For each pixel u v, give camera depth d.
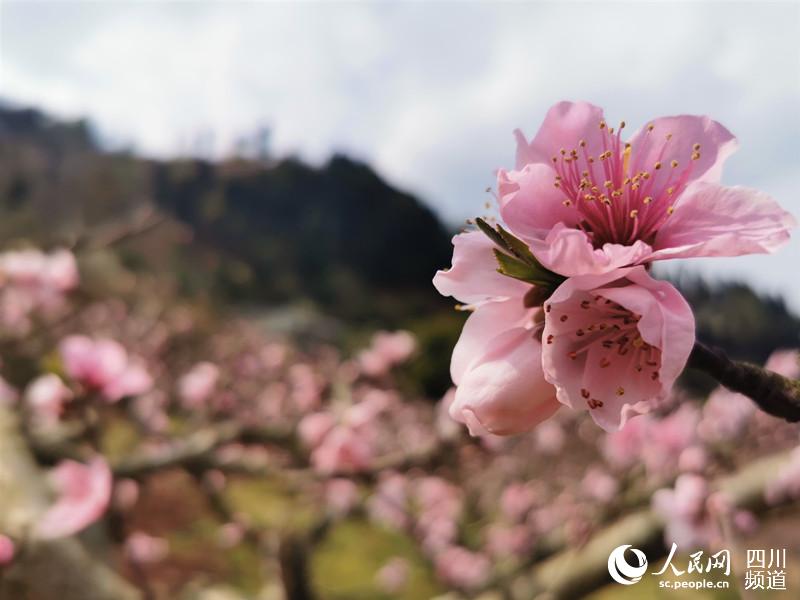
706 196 1.23
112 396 3.59
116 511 3.58
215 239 66.69
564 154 1.33
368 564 7.49
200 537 6.64
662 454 3.89
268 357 11.62
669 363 1.03
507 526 7.12
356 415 4.19
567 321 1.17
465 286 1.27
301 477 3.81
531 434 8.47
